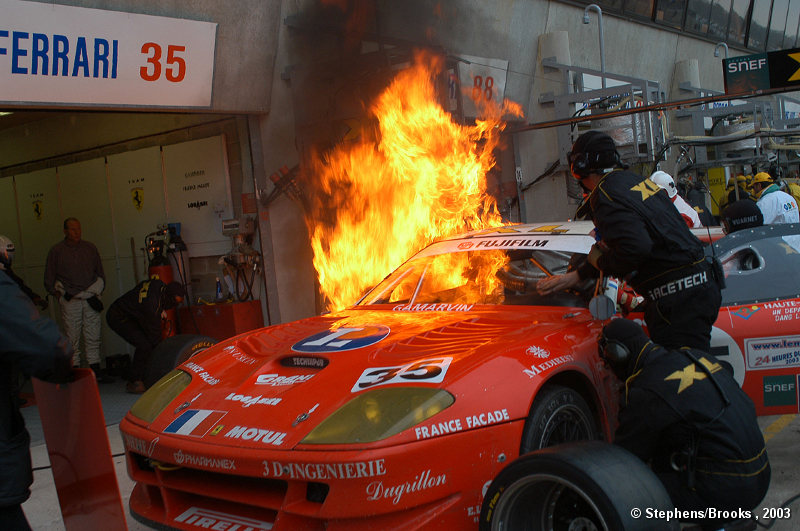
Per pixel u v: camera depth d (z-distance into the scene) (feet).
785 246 11.77
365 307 12.87
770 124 44.55
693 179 46.65
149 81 19.13
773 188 22.33
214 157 24.31
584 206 10.54
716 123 44.37
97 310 24.70
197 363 10.64
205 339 13.46
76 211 29.19
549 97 34.19
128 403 20.34
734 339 11.00
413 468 7.36
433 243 14.12
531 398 8.39
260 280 23.84
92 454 7.79
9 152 31.83
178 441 8.36
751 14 55.83
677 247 9.54
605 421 9.82
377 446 7.25
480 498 7.88
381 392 8.08
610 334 8.61
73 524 8.56
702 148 43.32
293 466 7.39
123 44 18.16
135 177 26.86
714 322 10.25
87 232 28.94
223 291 24.35
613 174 9.78
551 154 35.81
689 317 9.66
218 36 20.26
